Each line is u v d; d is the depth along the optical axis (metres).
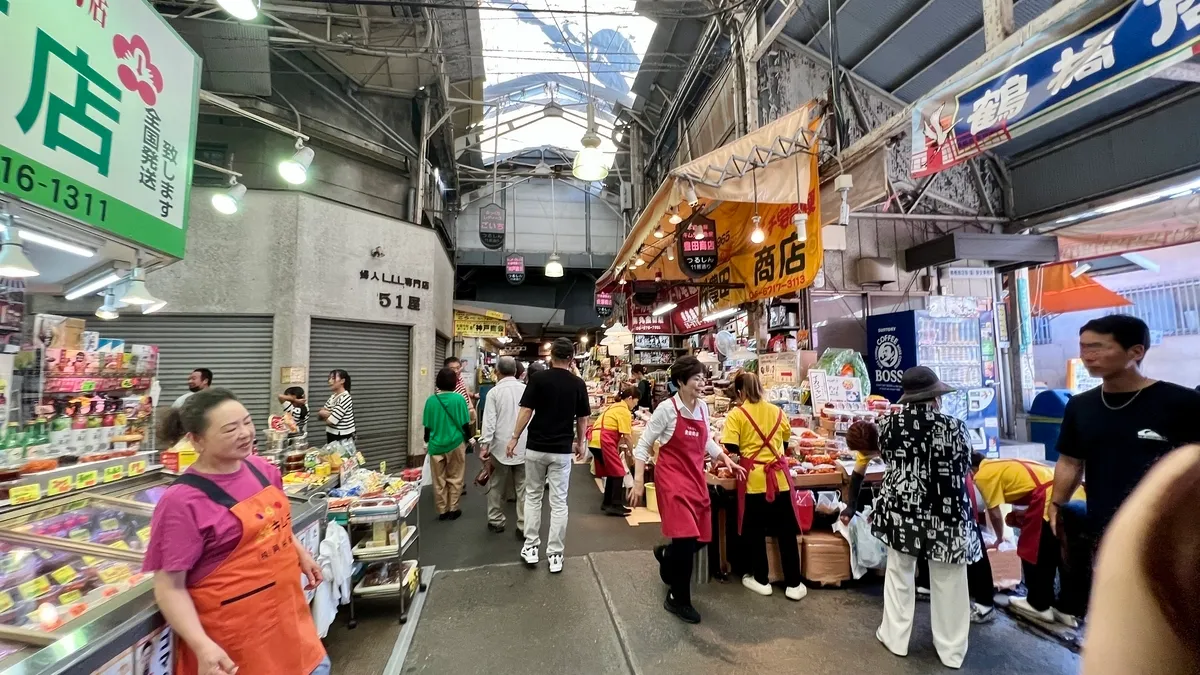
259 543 1.44
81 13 1.78
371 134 8.45
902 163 6.17
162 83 2.30
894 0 4.79
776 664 2.37
